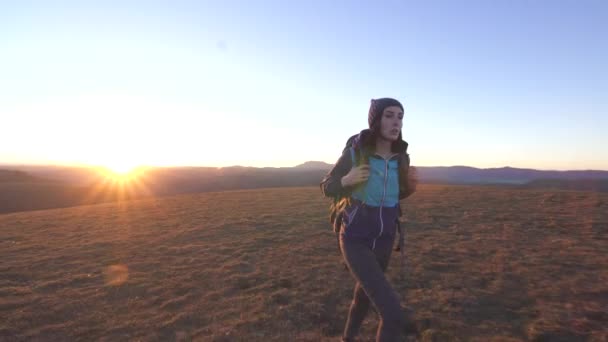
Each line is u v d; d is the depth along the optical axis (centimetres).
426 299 551
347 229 306
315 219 1355
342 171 310
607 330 447
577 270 689
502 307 522
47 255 925
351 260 298
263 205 1831
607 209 1409
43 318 515
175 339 443
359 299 357
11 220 1666
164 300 582
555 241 930
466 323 471
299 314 505
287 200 2031
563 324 464
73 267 799
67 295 612
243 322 482
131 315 521
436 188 2348
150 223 1421
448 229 1114
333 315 503
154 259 849
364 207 304
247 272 723
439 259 777
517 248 866
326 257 823
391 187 307
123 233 1222
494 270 694
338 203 323
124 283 670
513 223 1181
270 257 834
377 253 314
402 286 613
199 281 671
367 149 304
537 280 634
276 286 629
